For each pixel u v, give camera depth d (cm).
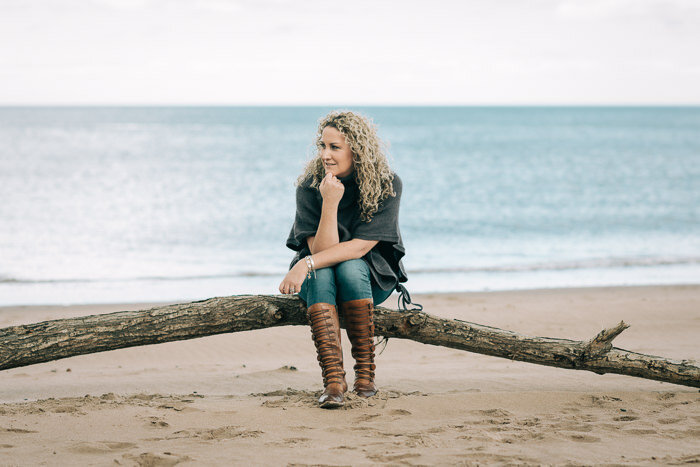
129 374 559
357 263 389
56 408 387
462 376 516
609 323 815
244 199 2602
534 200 2728
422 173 3956
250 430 335
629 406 396
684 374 408
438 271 1364
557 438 321
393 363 596
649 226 2056
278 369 566
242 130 9762
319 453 295
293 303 409
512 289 1167
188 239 1733
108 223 1973
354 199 404
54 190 2809
